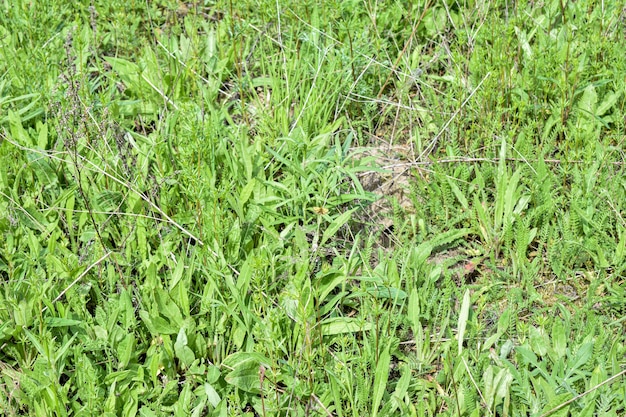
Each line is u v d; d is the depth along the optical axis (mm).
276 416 1262
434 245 1510
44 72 1734
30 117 1673
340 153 1598
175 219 1494
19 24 1904
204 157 1563
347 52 1818
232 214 1528
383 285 1411
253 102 1795
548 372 1320
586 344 1300
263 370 1190
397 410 1285
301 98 1754
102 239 1495
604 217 1489
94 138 1601
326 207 1522
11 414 1252
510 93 1722
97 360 1334
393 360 1381
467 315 1341
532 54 1762
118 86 1857
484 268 1522
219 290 1397
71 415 1275
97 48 1914
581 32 1777
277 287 1428
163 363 1335
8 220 1488
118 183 1553
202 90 1736
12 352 1347
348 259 1479
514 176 1515
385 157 1721
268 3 1864
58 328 1359
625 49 1794
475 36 1787
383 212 1610
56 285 1394
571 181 1610
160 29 1990
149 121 1767
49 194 1585
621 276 1462
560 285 1486
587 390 1267
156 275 1387
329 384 1288
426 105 1784
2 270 1472
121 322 1359
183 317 1354
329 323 1361
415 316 1368
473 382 1252
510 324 1373
